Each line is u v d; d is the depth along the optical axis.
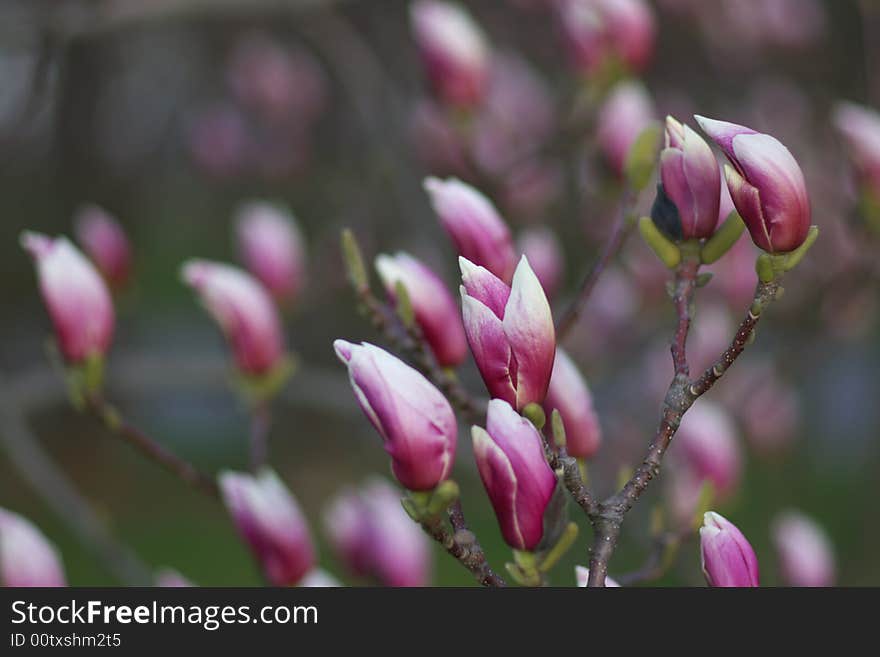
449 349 4.53
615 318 11.85
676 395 3.62
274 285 8.77
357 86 11.21
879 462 15.44
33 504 21.61
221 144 17.92
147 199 22.58
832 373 16.36
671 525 6.99
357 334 15.57
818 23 14.70
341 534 6.03
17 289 22.19
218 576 19.02
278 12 10.73
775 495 15.82
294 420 23.56
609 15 7.52
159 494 23.48
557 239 11.31
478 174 8.52
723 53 15.25
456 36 8.13
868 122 6.48
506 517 3.48
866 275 9.06
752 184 3.51
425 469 3.40
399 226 13.08
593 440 4.26
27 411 8.24
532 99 13.72
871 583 13.77
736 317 9.91
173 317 26.77
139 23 9.97
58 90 17.97
